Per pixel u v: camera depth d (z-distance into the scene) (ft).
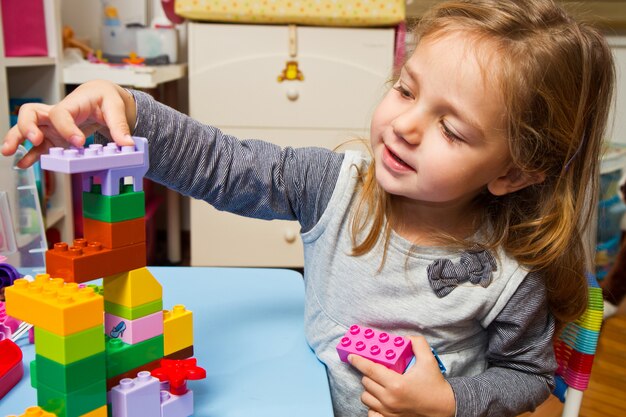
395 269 2.36
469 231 2.43
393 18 5.42
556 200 2.38
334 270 2.42
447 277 2.34
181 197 7.26
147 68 5.14
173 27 6.17
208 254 5.97
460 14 2.19
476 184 2.19
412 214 2.39
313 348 2.35
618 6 6.38
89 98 1.94
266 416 1.87
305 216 2.53
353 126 5.70
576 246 2.45
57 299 1.51
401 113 2.13
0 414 1.77
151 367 1.77
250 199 2.43
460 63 2.03
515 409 2.30
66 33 5.64
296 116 5.67
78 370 1.53
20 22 4.53
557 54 2.15
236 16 5.39
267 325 2.48
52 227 5.07
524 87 2.09
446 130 2.06
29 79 4.92
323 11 5.41
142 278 1.70
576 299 2.47
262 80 5.59
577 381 2.53
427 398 2.10
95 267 1.59
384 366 2.10
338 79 5.60
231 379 2.07
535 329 2.41
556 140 2.25
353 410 2.30
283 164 2.48
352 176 2.45
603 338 5.55
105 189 1.61
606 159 6.28
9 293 1.58
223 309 2.59
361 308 2.36
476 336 2.47
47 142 1.94
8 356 1.92
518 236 2.41
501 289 2.33
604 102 2.40
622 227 6.43
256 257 5.99
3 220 2.93
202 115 5.64
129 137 1.73
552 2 2.31
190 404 1.79
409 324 2.34
